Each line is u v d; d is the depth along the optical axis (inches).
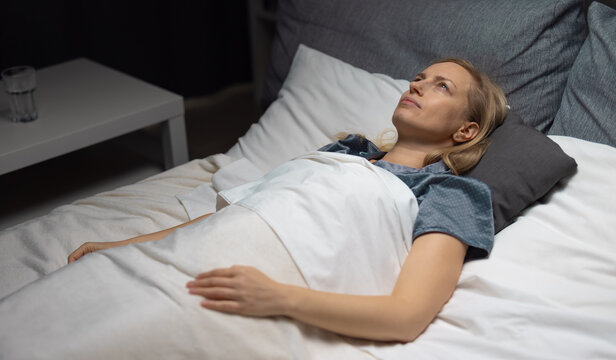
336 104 69.1
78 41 114.7
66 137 72.7
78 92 83.1
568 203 52.4
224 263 43.7
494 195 52.4
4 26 107.0
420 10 70.6
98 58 117.6
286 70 81.7
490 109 56.9
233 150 72.4
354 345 45.2
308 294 42.8
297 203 47.7
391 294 46.3
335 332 44.8
